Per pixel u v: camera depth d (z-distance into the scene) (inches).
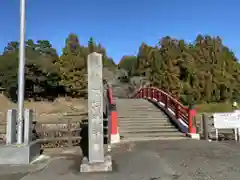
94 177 243.4
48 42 1593.3
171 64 1870.1
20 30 325.4
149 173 253.1
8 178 245.0
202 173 248.4
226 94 2020.2
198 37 2422.5
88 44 2242.9
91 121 276.5
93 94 279.3
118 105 666.8
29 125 327.0
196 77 1914.4
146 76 1980.8
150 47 2257.6
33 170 272.8
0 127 458.0
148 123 543.2
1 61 1310.3
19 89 321.4
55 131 424.2
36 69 1270.9
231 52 2529.5
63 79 1375.5
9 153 303.0
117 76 2114.9
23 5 327.0
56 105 1129.4
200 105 1798.7
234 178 231.8
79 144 429.1
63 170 270.2
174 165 279.9
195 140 438.9
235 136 435.5
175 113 562.3
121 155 336.5
